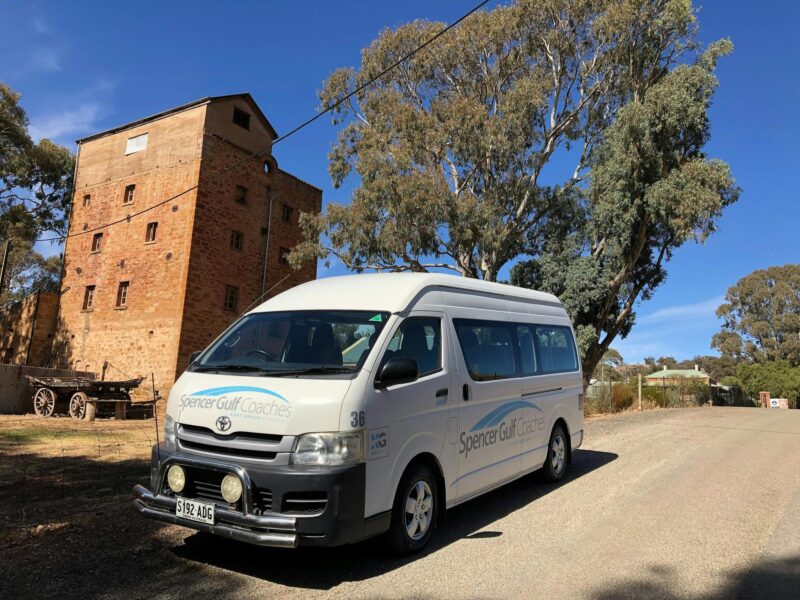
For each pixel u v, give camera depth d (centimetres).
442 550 498
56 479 819
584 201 2611
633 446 1117
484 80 2673
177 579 425
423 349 525
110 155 2989
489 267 2534
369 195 2305
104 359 2719
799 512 621
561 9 2469
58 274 4875
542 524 580
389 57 2741
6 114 3353
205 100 2673
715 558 481
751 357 6788
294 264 2573
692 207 1958
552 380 767
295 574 438
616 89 2600
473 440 568
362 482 419
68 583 415
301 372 458
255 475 410
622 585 423
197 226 2583
